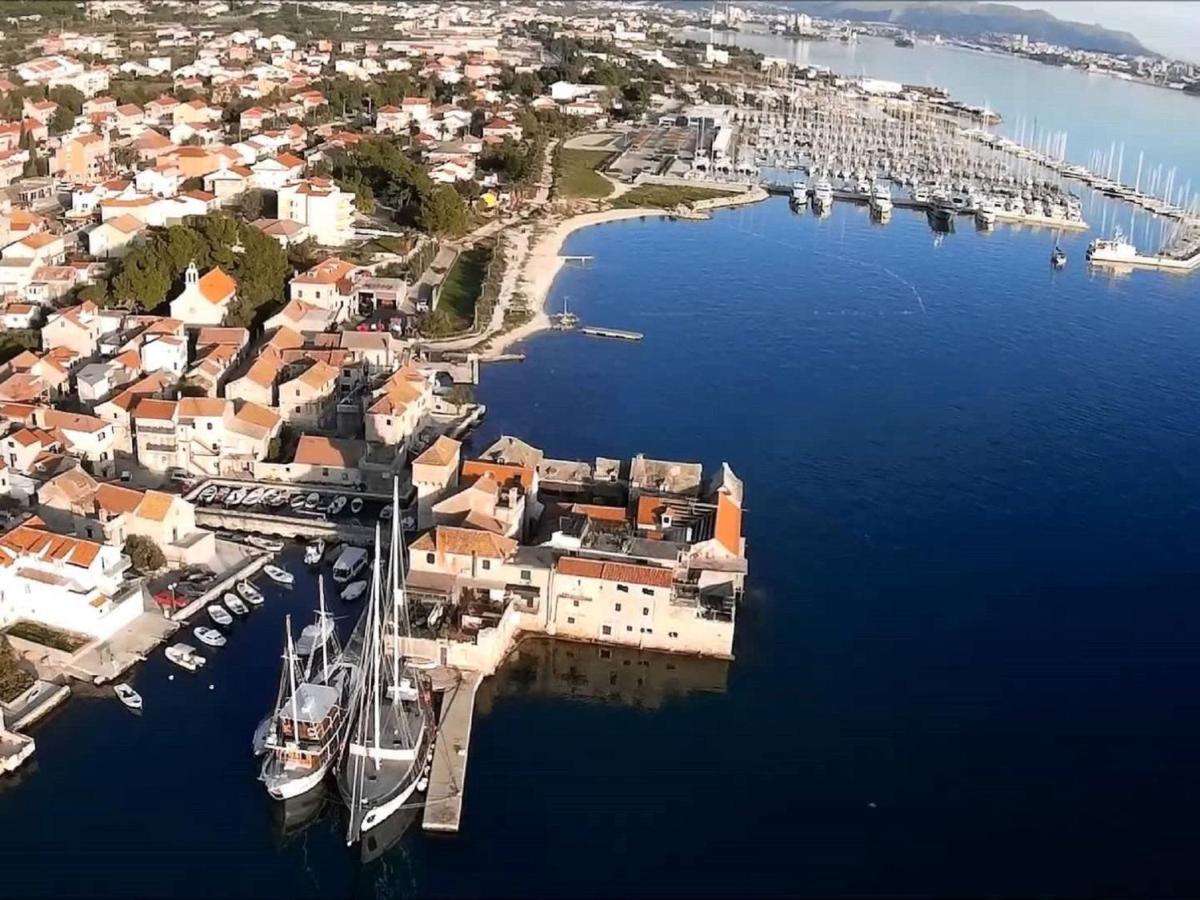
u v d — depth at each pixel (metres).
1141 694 148.25
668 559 157.12
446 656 144.50
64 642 144.12
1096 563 181.50
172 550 163.50
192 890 112.75
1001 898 115.12
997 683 149.25
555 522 170.62
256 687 139.88
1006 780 131.75
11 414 188.75
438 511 163.00
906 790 129.50
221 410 190.25
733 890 115.00
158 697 137.50
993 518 195.88
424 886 114.19
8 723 130.00
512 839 120.00
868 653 154.12
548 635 154.12
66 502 164.12
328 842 119.88
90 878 112.94
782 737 137.12
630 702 142.38
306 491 186.00
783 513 193.38
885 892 115.44
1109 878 118.25
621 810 124.56
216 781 125.31
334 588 161.62
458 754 130.12
